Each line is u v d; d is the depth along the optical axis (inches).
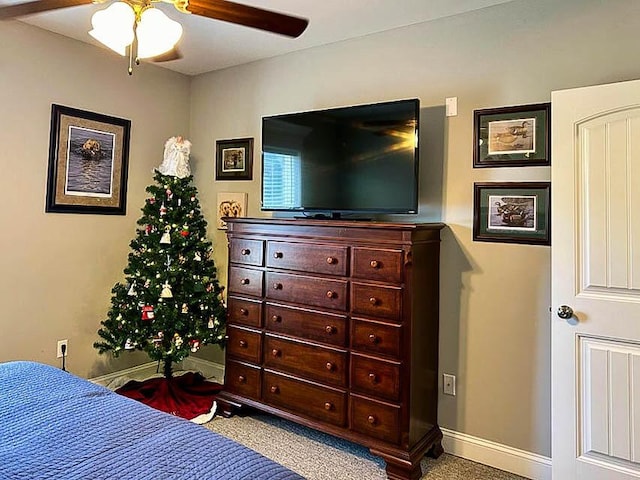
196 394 135.4
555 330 89.4
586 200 86.4
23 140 118.7
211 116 154.4
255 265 118.2
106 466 44.1
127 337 124.6
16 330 119.3
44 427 52.0
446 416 108.2
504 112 100.7
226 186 151.0
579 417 87.0
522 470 98.1
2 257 116.1
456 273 106.7
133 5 66.7
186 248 137.6
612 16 89.4
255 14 68.3
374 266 97.8
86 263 134.0
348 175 112.0
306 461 101.0
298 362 109.6
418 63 112.1
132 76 142.7
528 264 98.4
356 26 114.3
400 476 93.7
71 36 126.3
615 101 83.2
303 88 132.2
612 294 84.3
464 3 101.3
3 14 72.9
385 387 96.4
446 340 108.0
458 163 106.6
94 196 134.7
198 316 133.5
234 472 44.1
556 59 95.0
